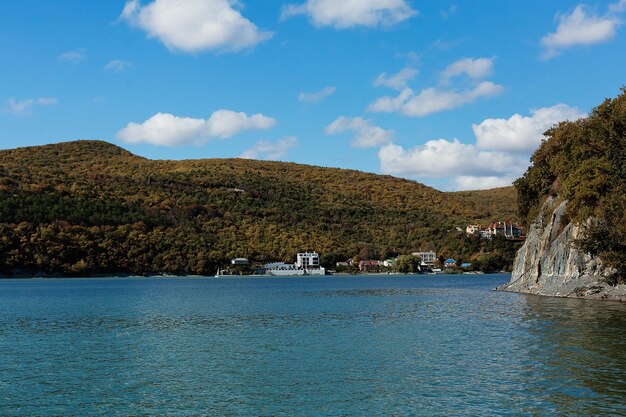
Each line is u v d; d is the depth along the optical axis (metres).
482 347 39.91
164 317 66.56
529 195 110.38
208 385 30.47
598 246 74.25
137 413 25.83
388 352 39.09
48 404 27.33
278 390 29.19
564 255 86.56
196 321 61.69
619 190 76.00
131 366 35.72
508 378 30.28
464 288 131.25
